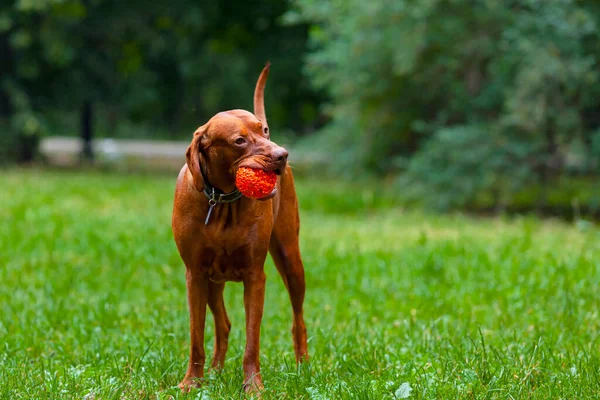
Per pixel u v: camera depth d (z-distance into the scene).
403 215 14.48
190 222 4.86
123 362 5.56
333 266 9.25
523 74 12.93
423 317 7.04
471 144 14.07
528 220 13.51
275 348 6.24
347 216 14.75
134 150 31.73
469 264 9.03
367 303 7.75
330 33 16.23
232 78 24.23
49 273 8.98
